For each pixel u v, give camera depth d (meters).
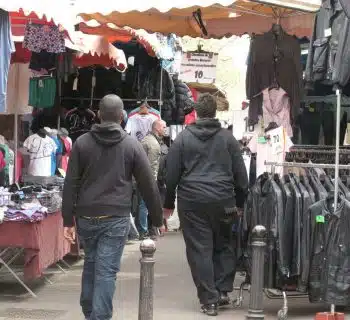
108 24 13.12
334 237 8.42
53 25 10.70
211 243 9.09
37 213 9.31
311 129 12.16
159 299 10.06
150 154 15.10
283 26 11.66
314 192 8.83
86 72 16.89
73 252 12.52
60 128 14.57
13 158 12.16
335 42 9.47
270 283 8.74
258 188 9.13
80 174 7.50
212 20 12.35
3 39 8.99
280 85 10.46
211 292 9.03
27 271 9.40
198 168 8.99
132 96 17.23
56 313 9.05
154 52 15.74
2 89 8.95
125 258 13.70
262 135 10.43
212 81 12.80
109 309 7.30
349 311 9.29
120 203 7.41
